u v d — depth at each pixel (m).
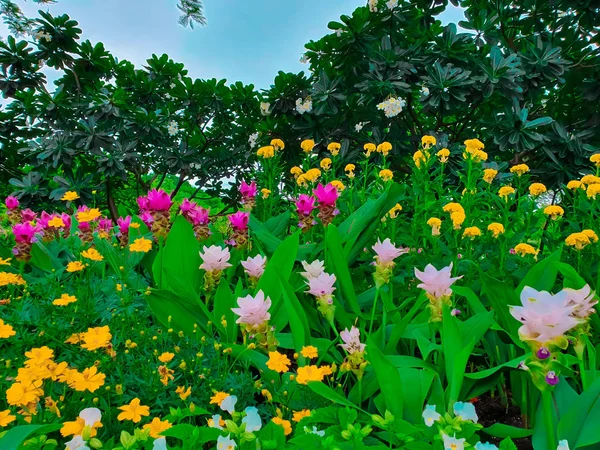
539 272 2.05
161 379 1.61
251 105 7.52
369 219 2.66
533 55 5.62
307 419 1.46
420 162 3.52
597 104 6.09
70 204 5.93
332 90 5.95
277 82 6.15
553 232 3.21
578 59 6.34
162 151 7.06
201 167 7.33
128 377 1.73
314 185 4.38
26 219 3.79
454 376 1.47
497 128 5.33
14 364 1.75
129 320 2.05
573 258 2.85
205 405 1.65
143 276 3.23
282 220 3.55
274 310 2.28
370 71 5.72
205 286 2.32
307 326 1.91
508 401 2.00
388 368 1.46
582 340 1.43
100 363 1.66
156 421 1.29
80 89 7.17
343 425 1.34
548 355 1.12
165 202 2.55
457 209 2.82
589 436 1.26
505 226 2.98
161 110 6.97
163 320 2.20
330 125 6.29
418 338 1.79
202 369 1.76
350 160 5.84
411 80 5.92
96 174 6.51
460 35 5.66
